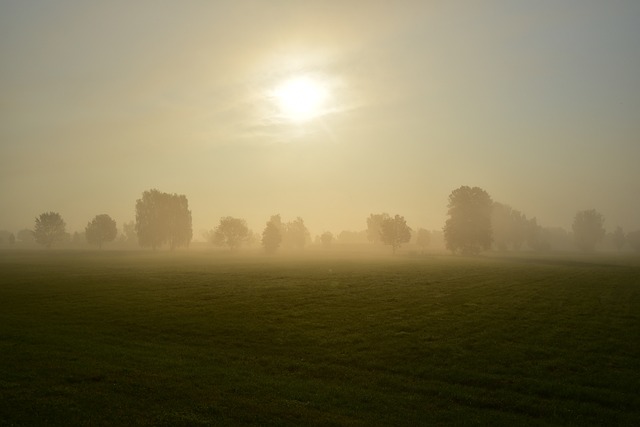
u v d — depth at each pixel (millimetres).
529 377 21594
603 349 26562
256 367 22969
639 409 17562
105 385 18938
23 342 26438
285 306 40719
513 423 15961
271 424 15164
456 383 20969
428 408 17422
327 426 15109
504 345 27484
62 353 23953
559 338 29250
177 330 31469
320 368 23078
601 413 17047
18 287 52062
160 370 21438
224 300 43969
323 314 37281
